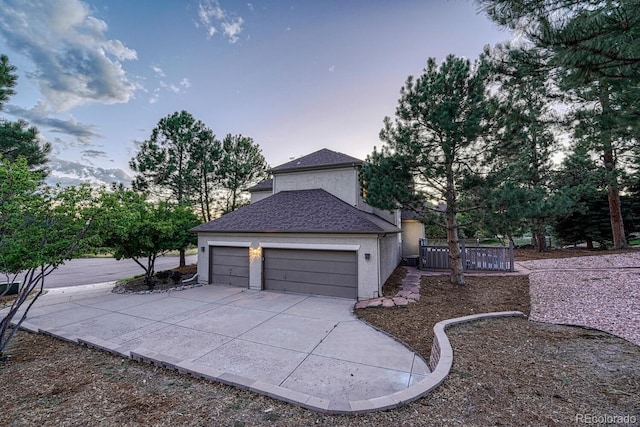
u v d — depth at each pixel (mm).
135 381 4391
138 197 11117
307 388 4320
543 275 10727
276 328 7105
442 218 10984
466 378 3955
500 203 8562
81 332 6930
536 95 7812
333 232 10133
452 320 6293
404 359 5293
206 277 12828
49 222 5754
